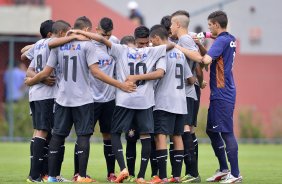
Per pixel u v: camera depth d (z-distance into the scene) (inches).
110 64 1232.2
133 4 2847.0
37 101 1156.5
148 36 1168.2
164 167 1142.3
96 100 1221.7
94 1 2696.9
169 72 1154.0
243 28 2903.5
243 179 1278.3
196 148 1238.3
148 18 3127.5
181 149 1166.3
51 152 1136.2
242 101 2578.7
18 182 1145.4
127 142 1231.5
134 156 1232.2
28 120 2389.3
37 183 1112.2
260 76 2586.1
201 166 1605.6
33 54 1198.3
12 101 2384.4
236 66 2588.6
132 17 2822.3
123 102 1123.9
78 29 1157.1
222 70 1167.6
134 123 1155.3
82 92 1127.0
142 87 1129.4
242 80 2586.1
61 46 1133.1
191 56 1166.3
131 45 1193.4
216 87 1171.3
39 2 2763.3
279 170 1504.7
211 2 3034.0
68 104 1126.4
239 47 2635.3
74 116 1133.1
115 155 1128.2
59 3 2709.2
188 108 1195.3
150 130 1127.0
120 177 1111.0
